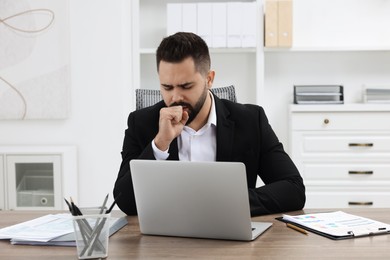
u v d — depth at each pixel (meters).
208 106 1.97
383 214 1.66
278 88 3.83
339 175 3.48
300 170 3.51
